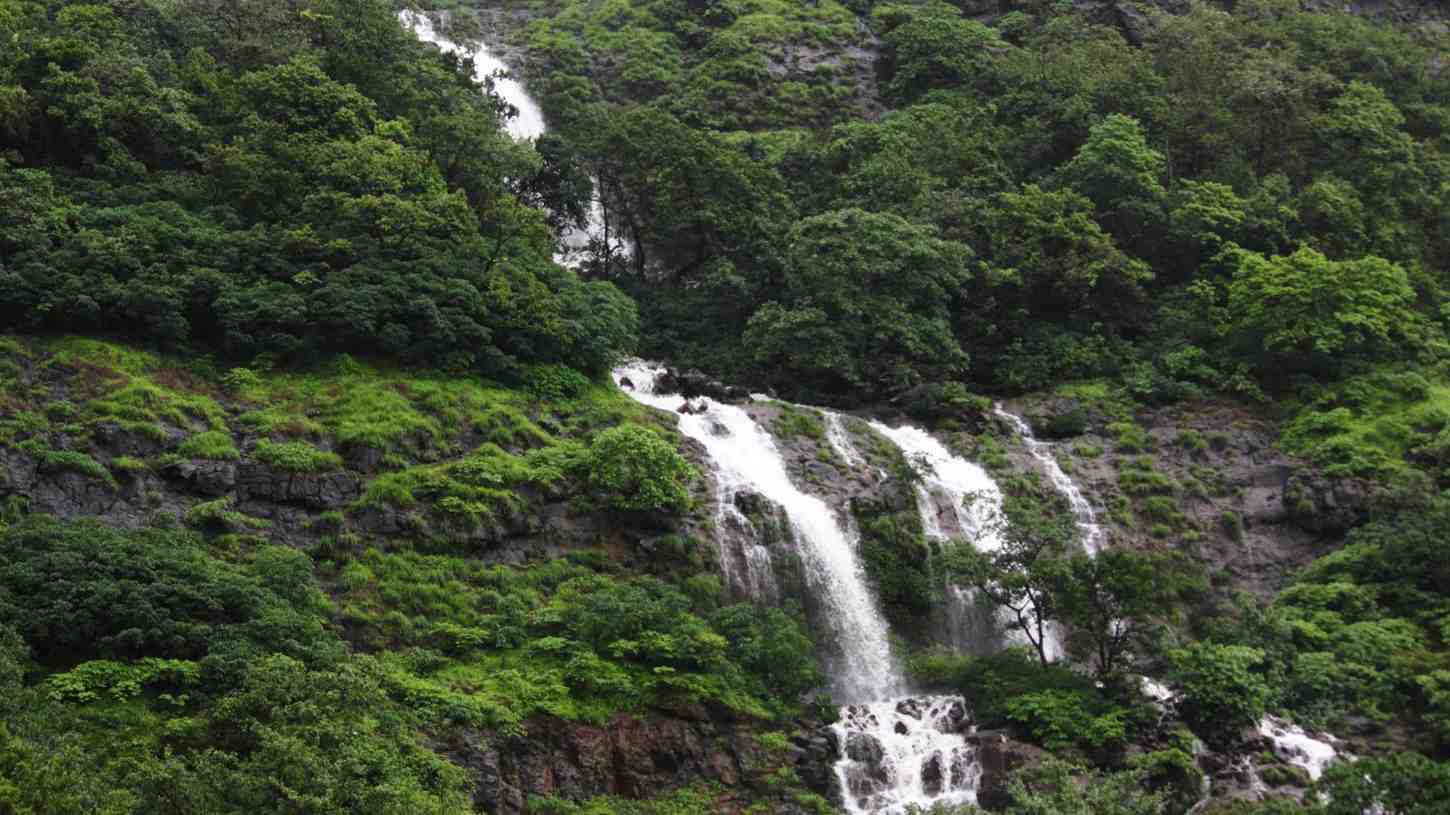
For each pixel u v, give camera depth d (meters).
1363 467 78.31
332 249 72.00
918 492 74.88
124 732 48.66
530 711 56.56
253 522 60.25
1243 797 60.50
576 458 67.69
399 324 70.50
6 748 41.88
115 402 61.97
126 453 60.50
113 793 42.28
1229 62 104.75
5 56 75.75
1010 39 116.19
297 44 85.94
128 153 75.06
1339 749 64.44
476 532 63.28
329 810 44.41
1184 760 60.53
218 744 48.97
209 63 82.88
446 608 60.31
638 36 114.69
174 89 78.94
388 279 71.44
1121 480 79.44
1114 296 89.75
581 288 78.44
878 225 86.31
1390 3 124.62
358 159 76.44
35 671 50.12
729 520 68.12
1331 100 104.19
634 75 110.56
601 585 63.56
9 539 53.75
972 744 60.75
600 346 75.38
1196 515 78.25
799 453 75.25
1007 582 65.81
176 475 60.41
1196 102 101.69
